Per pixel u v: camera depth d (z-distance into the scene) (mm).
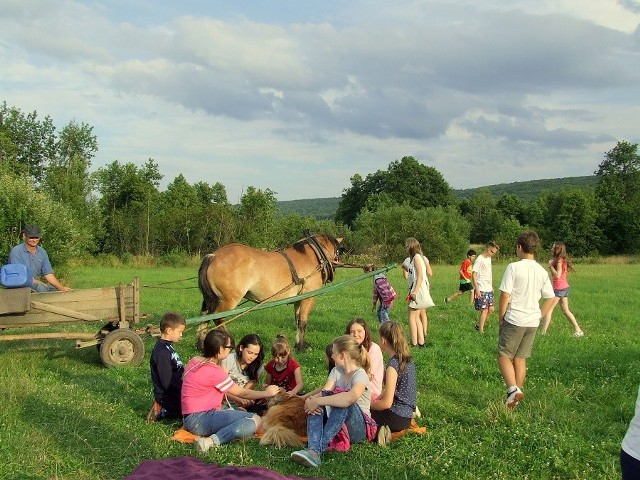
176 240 43250
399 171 79625
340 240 11945
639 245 61031
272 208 45469
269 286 10477
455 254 48562
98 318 9375
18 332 12023
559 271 12477
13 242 21219
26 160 49500
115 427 6535
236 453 5867
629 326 13656
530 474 5375
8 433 6188
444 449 5863
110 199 53312
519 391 6895
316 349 10938
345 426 6047
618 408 7293
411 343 11102
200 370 6441
